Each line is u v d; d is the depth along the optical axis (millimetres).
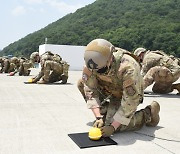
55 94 7438
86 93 3811
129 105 3418
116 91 3803
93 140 3404
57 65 10188
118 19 67812
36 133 3754
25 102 6105
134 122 3816
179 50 45250
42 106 5672
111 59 3383
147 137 3691
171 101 6828
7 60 16438
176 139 3631
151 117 4066
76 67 26125
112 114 3818
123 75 3424
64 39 57688
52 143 3359
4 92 7684
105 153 3057
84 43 56094
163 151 3178
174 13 64188
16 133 3744
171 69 7586
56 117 4691
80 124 4234
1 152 3053
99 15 72375
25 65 14227
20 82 10656
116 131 3789
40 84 10031
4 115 4785
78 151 3104
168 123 4480
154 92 8406
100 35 55625
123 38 50406
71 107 5602
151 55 7590
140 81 3510
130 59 3504
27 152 3061
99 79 3740
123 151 3135
